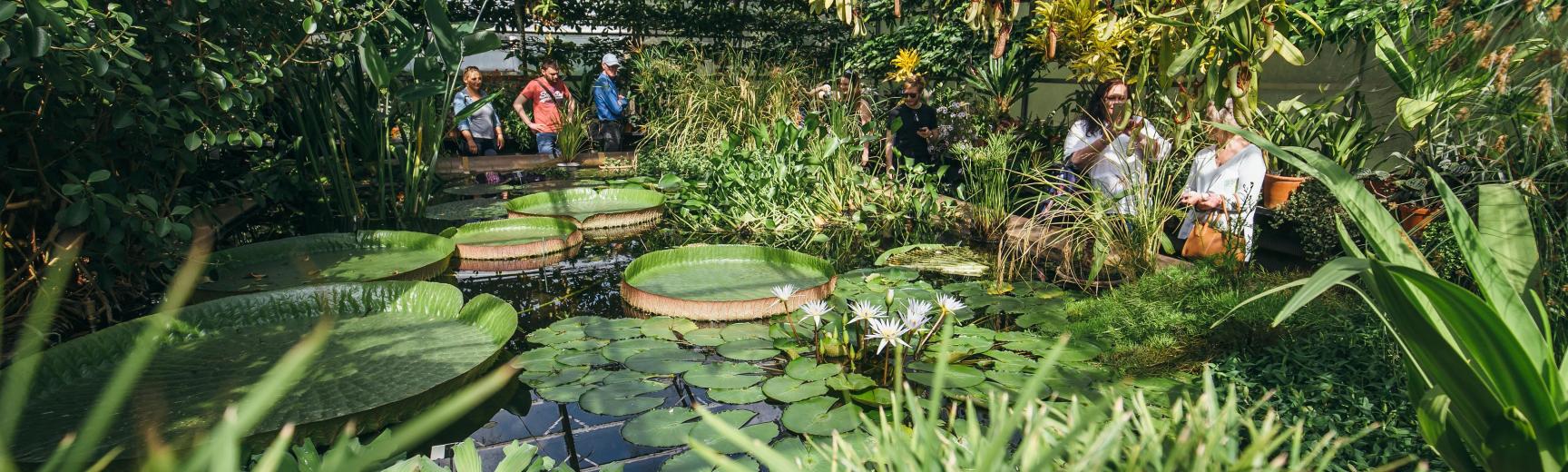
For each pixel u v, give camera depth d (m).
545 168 8.51
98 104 3.28
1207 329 2.57
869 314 2.68
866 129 6.59
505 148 10.49
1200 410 0.83
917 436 0.75
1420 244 2.75
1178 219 4.31
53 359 2.47
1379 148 4.35
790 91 8.82
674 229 5.48
